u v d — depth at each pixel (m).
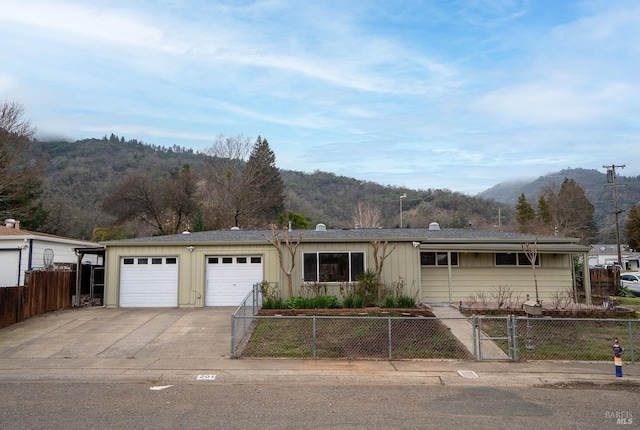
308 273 18.45
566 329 14.14
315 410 7.12
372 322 14.34
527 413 7.01
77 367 10.18
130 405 7.38
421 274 20.02
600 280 25.91
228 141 50.44
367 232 22.38
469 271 20.12
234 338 11.30
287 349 11.66
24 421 6.54
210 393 8.13
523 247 18.73
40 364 10.47
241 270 18.92
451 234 21.94
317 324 14.11
